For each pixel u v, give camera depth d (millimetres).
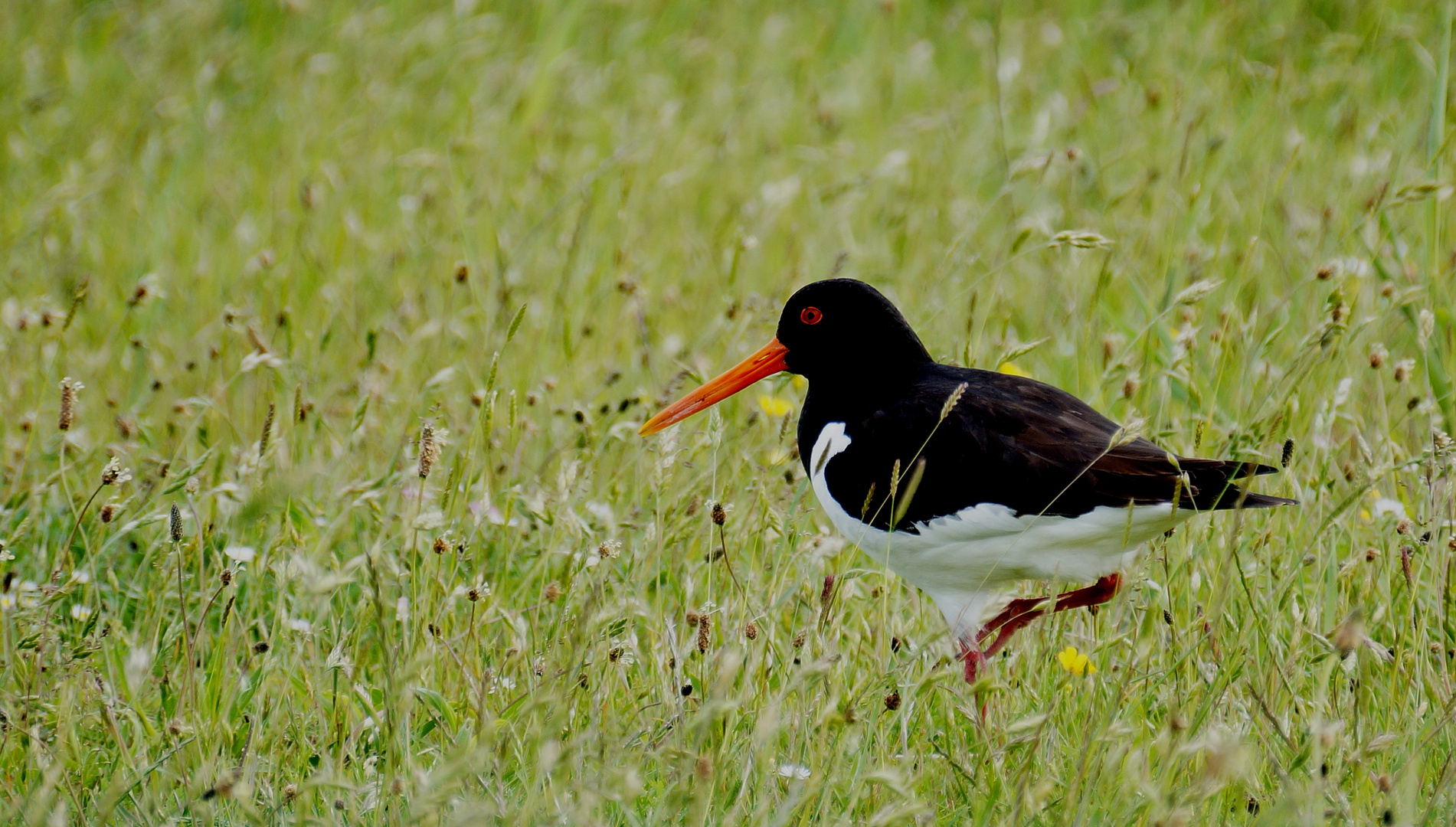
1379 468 8352
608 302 13180
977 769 7273
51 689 8031
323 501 10125
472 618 8336
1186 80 16047
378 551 7082
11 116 16938
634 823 6500
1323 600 8648
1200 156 14594
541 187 15609
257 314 12242
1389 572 8656
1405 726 7652
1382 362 9789
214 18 19969
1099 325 12086
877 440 8789
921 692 6582
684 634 8211
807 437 9789
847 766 7352
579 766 7258
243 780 6996
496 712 7797
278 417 11250
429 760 7934
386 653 6930
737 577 8570
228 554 8594
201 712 7883
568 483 8625
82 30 19906
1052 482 8258
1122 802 6625
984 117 17516
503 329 12344
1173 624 8234
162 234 14352
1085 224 13789
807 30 20703
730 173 16469
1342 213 13039
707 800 6605
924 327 10555
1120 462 8180
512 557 9547
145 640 8555
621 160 15562
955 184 15672
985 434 8484
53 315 10805
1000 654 9094
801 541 9336
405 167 16297
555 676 7535
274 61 18547
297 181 15602
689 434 10852
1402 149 12945
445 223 14828
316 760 7914
